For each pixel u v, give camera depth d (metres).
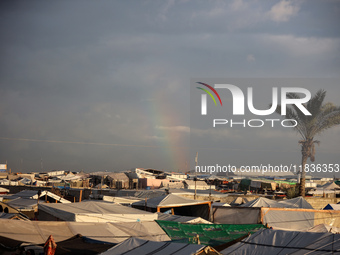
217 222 32.75
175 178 79.50
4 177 84.75
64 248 17.95
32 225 20.00
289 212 31.92
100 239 19.84
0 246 17.38
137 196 47.56
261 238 17.02
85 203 27.72
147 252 14.88
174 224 25.33
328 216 32.78
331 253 14.62
